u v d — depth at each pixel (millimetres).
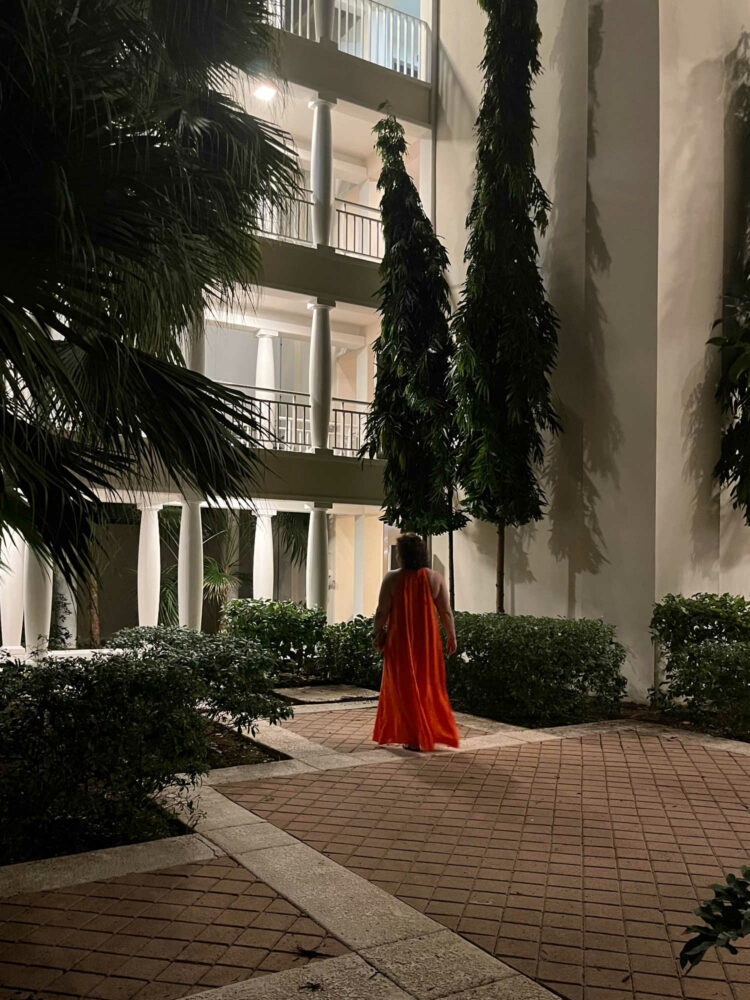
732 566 10781
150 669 5059
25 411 4832
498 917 3799
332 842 4766
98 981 3146
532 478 10648
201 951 3398
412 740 7035
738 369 9750
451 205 13148
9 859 4457
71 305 4902
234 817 5172
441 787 5953
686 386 10180
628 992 3148
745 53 11094
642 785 6105
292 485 12234
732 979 3264
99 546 5227
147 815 4910
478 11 12883
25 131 4844
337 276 12570
